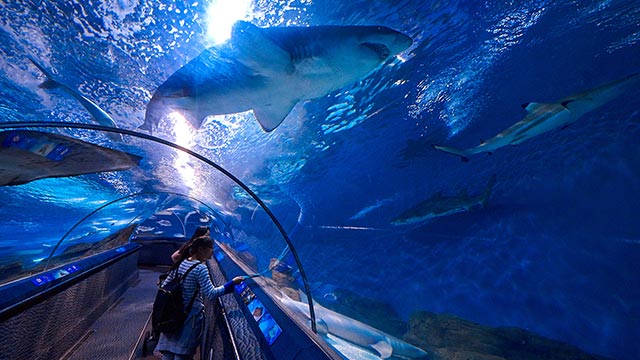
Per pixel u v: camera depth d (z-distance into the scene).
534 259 13.82
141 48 4.90
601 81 12.86
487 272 14.21
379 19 5.82
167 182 9.63
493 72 10.70
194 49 4.70
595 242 12.67
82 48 4.93
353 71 3.50
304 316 2.02
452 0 6.15
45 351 2.35
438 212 10.53
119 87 5.66
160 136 6.70
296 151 12.89
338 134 12.93
